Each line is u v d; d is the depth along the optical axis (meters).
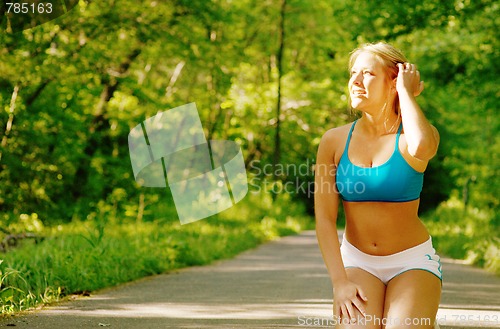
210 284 22.56
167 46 44.72
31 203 40.25
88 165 49.00
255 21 66.31
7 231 27.28
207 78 59.75
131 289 21.00
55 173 42.66
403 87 7.52
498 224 48.16
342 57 69.94
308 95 72.12
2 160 39.00
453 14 35.59
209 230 44.94
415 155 7.39
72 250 22.98
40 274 19.02
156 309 16.62
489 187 59.62
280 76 70.12
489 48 39.28
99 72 43.34
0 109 38.06
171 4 42.31
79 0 38.22
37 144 40.91
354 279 7.95
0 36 34.72
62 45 39.62
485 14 36.72
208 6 43.56
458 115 67.94
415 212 7.95
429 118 69.94
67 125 45.44
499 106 42.31
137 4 41.56
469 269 29.19
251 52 71.12
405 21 35.81
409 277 7.80
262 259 35.09
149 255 27.14
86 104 48.59
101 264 22.41
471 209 65.06
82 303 17.55
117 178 51.69
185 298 18.84
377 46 7.87
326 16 68.50
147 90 51.97
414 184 7.76
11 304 16.30
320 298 19.08
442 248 41.28
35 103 44.34
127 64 49.25
